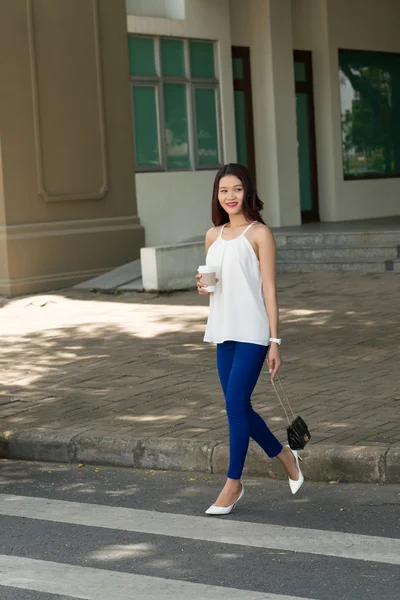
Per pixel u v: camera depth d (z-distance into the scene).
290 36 25.73
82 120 19.86
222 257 6.65
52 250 19.14
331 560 5.66
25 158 18.86
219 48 24.20
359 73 27.75
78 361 12.05
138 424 8.74
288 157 25.77
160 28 22.78
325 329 13.27
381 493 6.96
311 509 6.70
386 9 28.38
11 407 9.77
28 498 7.34
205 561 5.75
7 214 18.56
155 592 5.29
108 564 5.78
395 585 5.25
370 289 16.69
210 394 9.81
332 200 26.95
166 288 17.88
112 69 20.50
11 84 18.61
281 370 10.75
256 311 6.61
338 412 8.70
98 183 20.20
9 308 17.25
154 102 22.98
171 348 12.55
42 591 5.38
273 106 25.42
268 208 25.67
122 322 14.96
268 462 7.53
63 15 19.48
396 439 7.65
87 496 7.32
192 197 23.70
